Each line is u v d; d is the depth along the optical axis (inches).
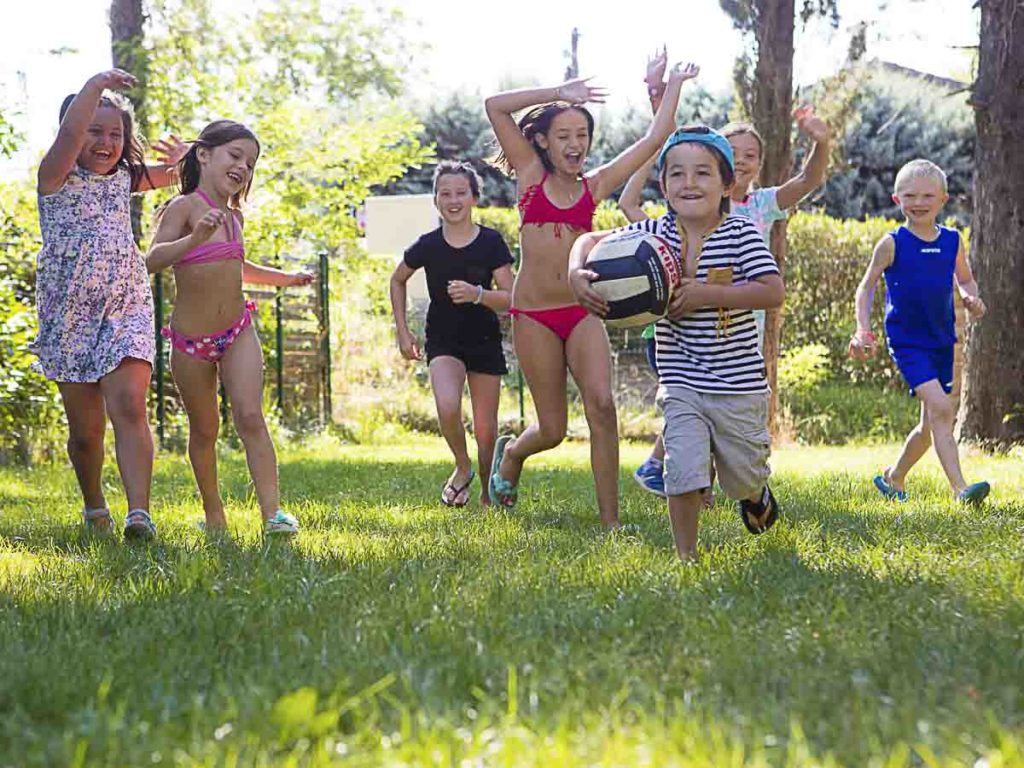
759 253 181.5
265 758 87.5
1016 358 495.8
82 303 225.0
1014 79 490.0
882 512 243.8
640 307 177.5
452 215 273.9
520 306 243.1
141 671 114.1
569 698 100.9
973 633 126.0
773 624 131.3
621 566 171.9
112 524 246.7
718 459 185.0
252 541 213.3
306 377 669.3
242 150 229.6
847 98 581.3
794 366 716.0
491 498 273.7
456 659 115.3
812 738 92.1
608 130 1180.5
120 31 712.4
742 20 566.3
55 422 503.8
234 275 228.2
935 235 277.9
